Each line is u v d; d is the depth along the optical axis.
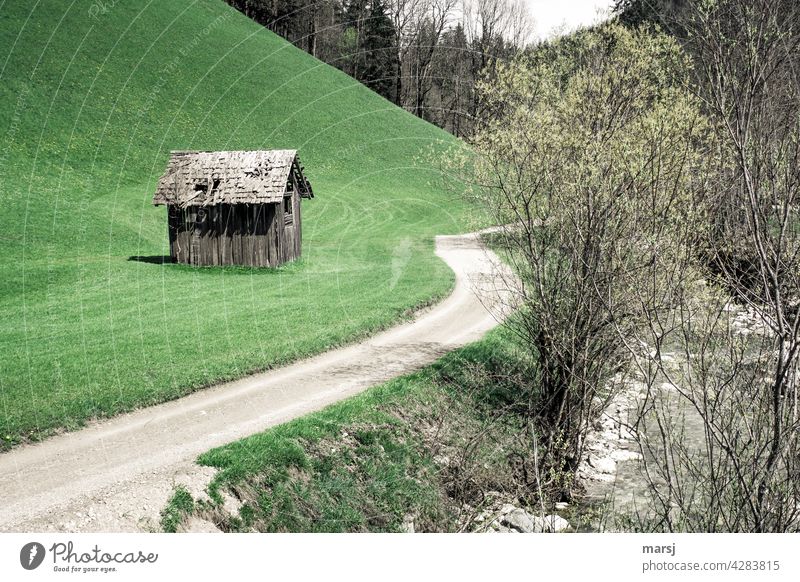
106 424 11.98
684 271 9.04
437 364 16.19
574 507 11.73
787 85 6.47
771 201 6.68
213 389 14.25
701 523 7.63
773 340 6.99
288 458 10.87
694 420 13.44
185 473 9.81
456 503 11.99
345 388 14.54
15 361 14.97
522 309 13.56
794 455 6.83
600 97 12.00
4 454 10.48
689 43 9.30
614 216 10.81
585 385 12.09
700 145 9.53
